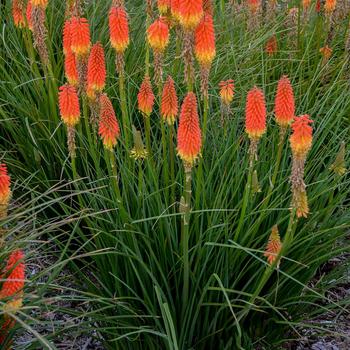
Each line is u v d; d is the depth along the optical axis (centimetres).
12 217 227
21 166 285
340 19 326
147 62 255
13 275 219
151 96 243
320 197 259
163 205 249
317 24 321
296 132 216
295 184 220
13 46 309
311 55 324
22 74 296
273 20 329
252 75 299
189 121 219
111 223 242
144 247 243
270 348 252
